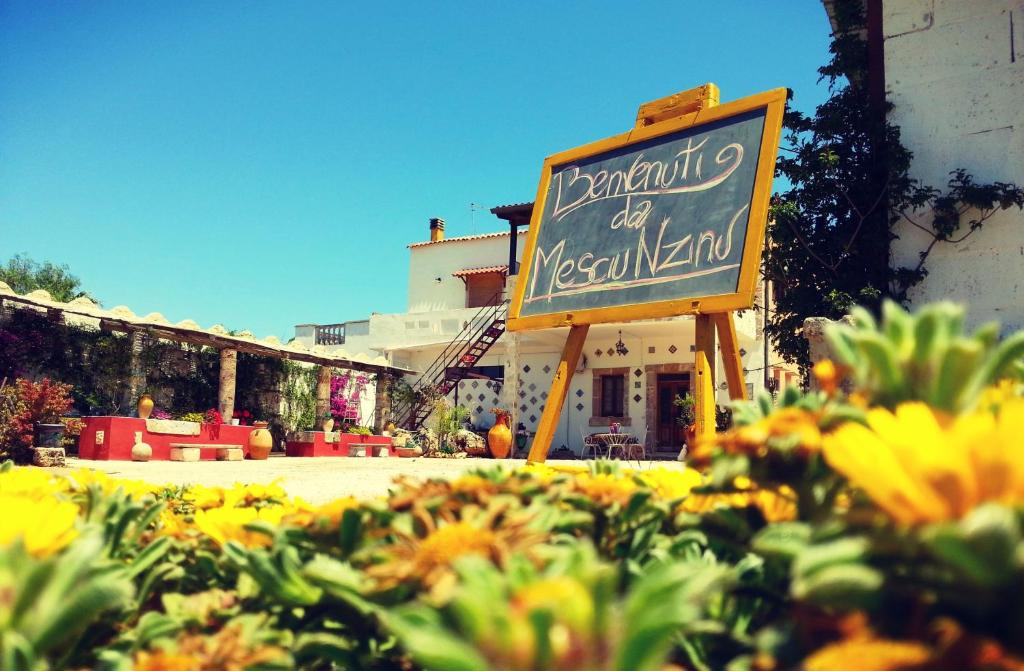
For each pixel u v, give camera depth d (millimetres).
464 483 894
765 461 746
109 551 996
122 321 15281
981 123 9188
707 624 674
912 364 665
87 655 823
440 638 402
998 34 9227
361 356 21109
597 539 959
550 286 6438
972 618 446
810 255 10086
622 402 20359
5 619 581
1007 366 688
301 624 890
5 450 11219
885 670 424
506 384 20266
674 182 5945
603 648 418
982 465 423
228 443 16016
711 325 5398
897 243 9578
